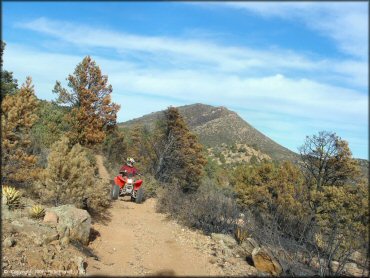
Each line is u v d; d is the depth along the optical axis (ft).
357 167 64.03
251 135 438.40
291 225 43.52
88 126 77.30
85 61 79.41
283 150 383.86
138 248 36.37
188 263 32.07
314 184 67.41
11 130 41.06
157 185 75.92
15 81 58.08
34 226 30.45
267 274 30.53
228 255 36.11
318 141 67.82
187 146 112.37
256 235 40.45
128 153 128.36
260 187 77.20
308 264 31.86
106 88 80.89
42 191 40.75
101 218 45.44
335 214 32.40
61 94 79.36
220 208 47.83
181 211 50.88
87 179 44.83
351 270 29.35
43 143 63.67
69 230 32.50
